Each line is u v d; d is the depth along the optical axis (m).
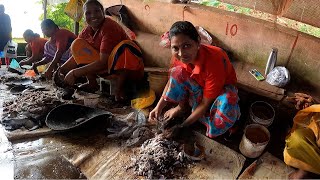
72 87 3.61
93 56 3.44
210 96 2.57
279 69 3.12
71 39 4.20
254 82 3.16
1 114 3.10
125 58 3.33
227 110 2.63
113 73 3.40
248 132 2.79
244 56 3.55
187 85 2.78
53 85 3.88
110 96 3.66
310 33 3.03
